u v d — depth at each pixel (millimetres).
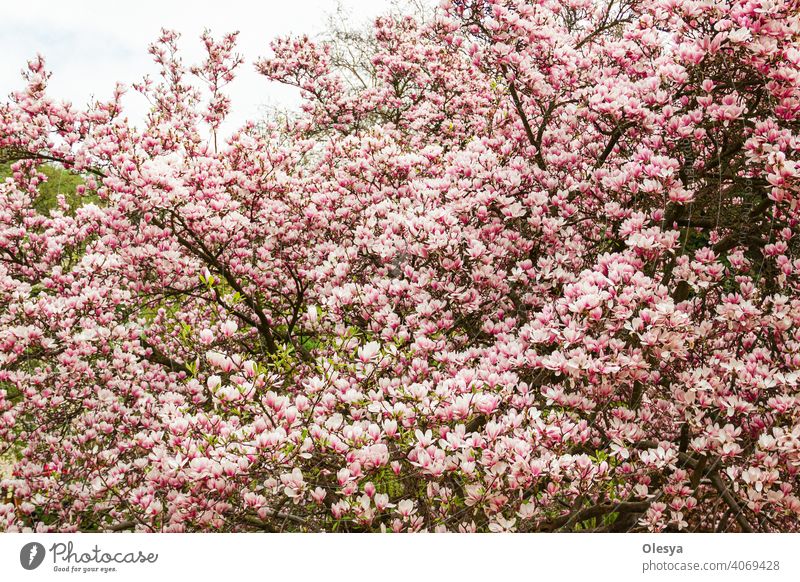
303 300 6199
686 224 4406
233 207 5320
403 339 3777
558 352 3201
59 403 4828
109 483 4125
